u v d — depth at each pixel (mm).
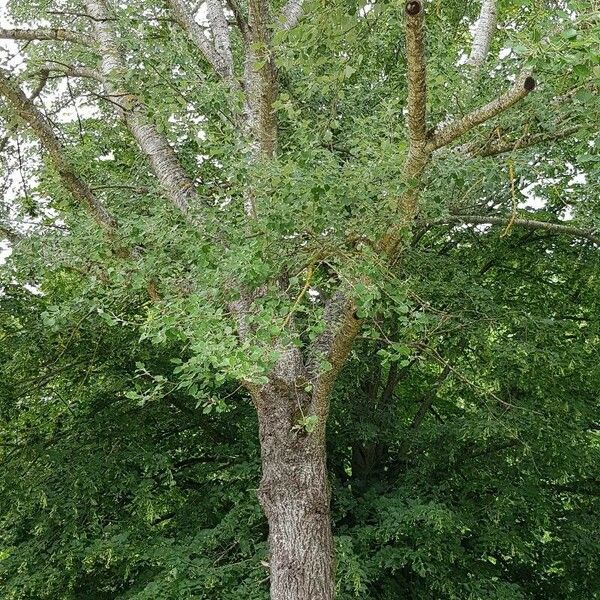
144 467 7547
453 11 8273
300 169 3945
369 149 4180
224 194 4664
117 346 8164
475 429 7070
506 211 6875
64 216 5934
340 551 6039
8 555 7773
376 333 4348
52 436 8516
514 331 8164
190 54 6359
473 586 6953
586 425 8148
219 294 4191
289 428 5176
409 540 7359
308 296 5188
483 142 5316
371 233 4168
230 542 7113
